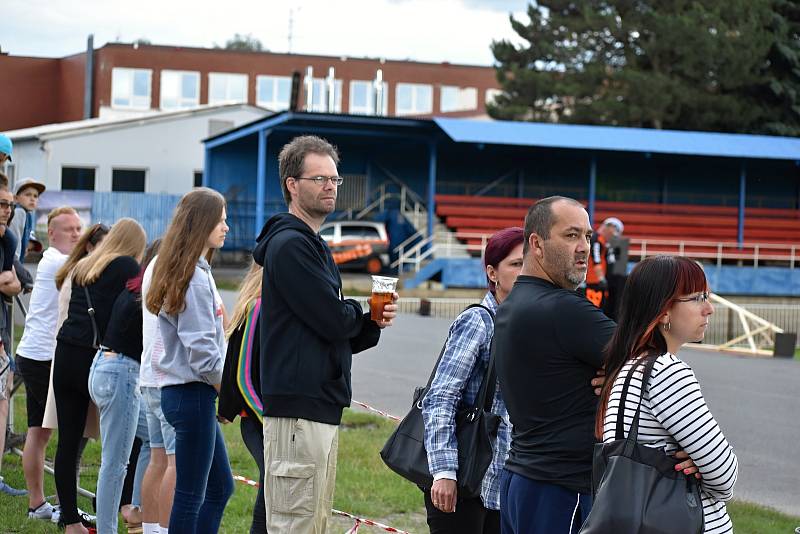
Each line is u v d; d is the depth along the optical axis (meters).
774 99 48.78
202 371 4.94
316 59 61.97
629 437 3.24
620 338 3.38
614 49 50.62
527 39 52.53
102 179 42.12
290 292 4.19
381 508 6.84
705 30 46.66
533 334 3.66
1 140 6.24
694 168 39.75
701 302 3.33
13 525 6.25
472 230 35.94
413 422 4.49
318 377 4.27
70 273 6.03
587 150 34.91
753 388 13.37
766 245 35.94
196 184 43.59
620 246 16.78
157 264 4.99
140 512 6.10
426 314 24.55
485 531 4.55
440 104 64.38
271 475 4.29
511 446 3.88
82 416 5.91
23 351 6.61
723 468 3.19
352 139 35.06
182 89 59.28
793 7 49.84
